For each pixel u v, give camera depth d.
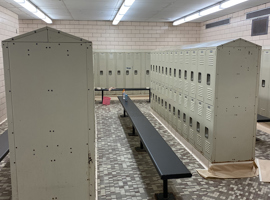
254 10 8.51
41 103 2.53
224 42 4.12
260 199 3.53
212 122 4.24
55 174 2.69
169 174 3.13
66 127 2.61
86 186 2.76
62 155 2.66
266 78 6.95
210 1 7.60
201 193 3.70
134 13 9.88
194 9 8.97
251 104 4.29
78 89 2.55
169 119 6.74
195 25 12.79
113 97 11.77
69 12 9.55
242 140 4.35
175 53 6.02
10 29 8.77
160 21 12.29
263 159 4.91
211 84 4.23
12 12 9.00
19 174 2.64
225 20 10.40
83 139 2.66
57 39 2.44
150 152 3.76
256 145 5.68
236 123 4.29
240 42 4.08
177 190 3.79
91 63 2.52
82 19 11.57
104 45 12.30
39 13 8.86
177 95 5.99
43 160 2.64
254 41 8.58
